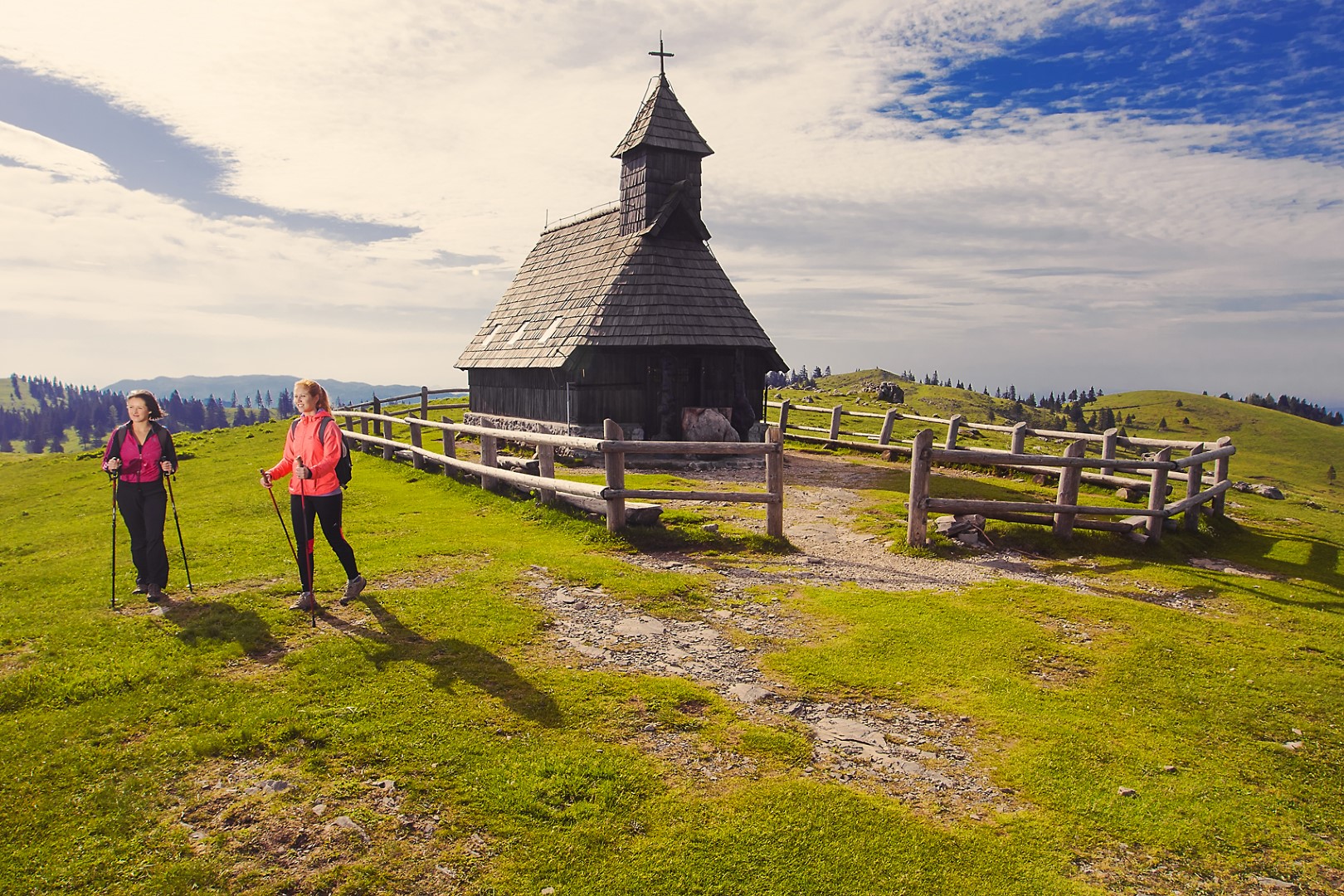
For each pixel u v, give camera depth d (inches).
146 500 334.0
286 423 1454.2
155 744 215.3
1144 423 7288.4
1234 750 246.4
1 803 188.5
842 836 192.7
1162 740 249.9
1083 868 188.1
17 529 619.8
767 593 374.9
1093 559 477.1
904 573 426.6
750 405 1040.2
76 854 173.3
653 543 454.3
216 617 309.6
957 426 880.3
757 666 290.0
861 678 282.8
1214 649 327.3
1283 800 220.8
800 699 265.6
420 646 287.1
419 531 490.9
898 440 1093.8
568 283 1105.4
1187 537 560.1
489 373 1198.3
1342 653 330.6
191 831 182.7
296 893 166.1
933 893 176.6
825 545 487.2
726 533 482.0
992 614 355.6
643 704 251.8
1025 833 198.7
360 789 200.2
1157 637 337.1
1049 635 334.3
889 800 209.3
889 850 188.5
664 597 358.3
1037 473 775.1
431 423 719.7
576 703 249.1
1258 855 196.7
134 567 400.8
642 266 974.4
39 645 279.0
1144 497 685.9
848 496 678.5
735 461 909.2
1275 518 733.9
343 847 179.5
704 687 269.0
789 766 222.4
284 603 332.2
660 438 959.0
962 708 263.7
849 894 174.7
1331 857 197.3
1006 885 179.9
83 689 242.8
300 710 235.3
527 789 203.0
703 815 197.8
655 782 209.9
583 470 807.7
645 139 989.8
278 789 198.8
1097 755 237.6
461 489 633.6
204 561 410.9
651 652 296.4
